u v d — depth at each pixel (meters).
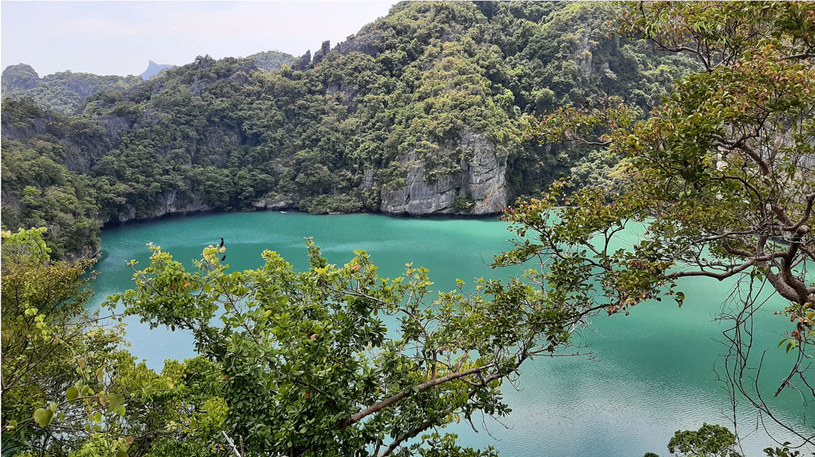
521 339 8.97
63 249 51.84
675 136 7.12
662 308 35.44
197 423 11.18
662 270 8.03
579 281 9.12
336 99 115.69
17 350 10.18
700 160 7.68
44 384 10.61
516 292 9.27
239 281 8.05
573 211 9.46
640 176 9.66
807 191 9.13
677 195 8.54
